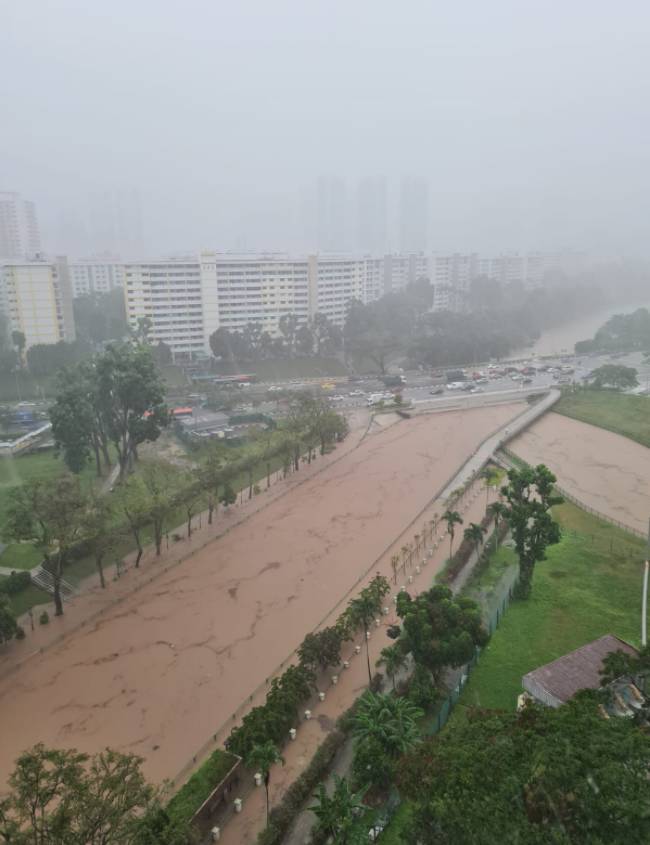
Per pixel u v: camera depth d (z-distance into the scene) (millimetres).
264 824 46281
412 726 48281
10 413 156000
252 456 121000
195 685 62719
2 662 66500
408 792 35156
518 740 34000
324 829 42875
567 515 101625
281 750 53031
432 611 57406
